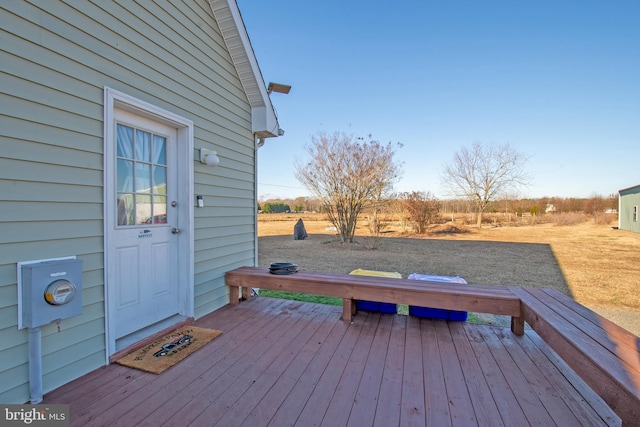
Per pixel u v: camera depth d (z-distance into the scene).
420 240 11.76
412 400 1.68
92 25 1.92
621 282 5.25
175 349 2.28
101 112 1.98
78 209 1.84
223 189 3.39
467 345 2.44
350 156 10.93
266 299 3.70
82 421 1.45
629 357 1.42
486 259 7.60
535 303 2.38
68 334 1.80
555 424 1.49
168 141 2.74
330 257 7.96
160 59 2.47
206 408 1.59
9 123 1.51
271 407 1.60
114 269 2.16
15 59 1.52
